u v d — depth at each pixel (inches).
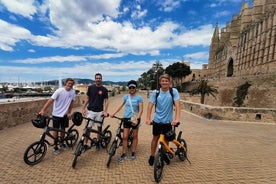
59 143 218.1
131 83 197.8
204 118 515.8
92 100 222.4
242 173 180.1
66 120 221.0
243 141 291.6
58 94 206.1
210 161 207.8
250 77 1525.6
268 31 1849.2
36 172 170.7
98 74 221.8
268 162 208.4
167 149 171.8
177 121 164.7
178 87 3319.4
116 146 193.9
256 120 477.4
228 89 1760.6
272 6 2070.6
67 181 156.8
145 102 1232.8
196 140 292.5
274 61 1686.8
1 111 314.8
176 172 178.4
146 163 195.3
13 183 152.1
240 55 2474.2
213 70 3700.8
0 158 198.1
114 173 172.2
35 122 188.1
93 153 219.8
